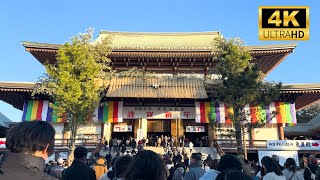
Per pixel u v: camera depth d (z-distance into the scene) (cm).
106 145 3441
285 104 3747
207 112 3731
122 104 3828
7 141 288
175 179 952
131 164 308
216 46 3155
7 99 4162
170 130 4031
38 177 270
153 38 5331
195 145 3991
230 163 546
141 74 3819
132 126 3919
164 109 3916
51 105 2883
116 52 3916
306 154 3145
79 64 2762
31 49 3816
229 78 2839
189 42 5062
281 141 3180
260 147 3406
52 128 310
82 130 3753
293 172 833
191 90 3744
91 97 2767
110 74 3216
